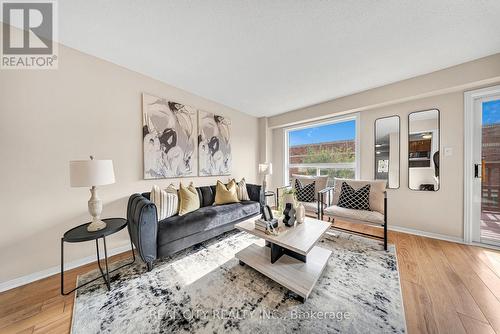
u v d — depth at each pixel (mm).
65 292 1475
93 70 1956
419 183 2557
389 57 1983
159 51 1891
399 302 1314
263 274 1646
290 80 2516
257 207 3035
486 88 2088
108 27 1556
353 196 2443
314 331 1105
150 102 2385
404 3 1316
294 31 1603
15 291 1488
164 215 2068
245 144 3953
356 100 2928
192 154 2895
